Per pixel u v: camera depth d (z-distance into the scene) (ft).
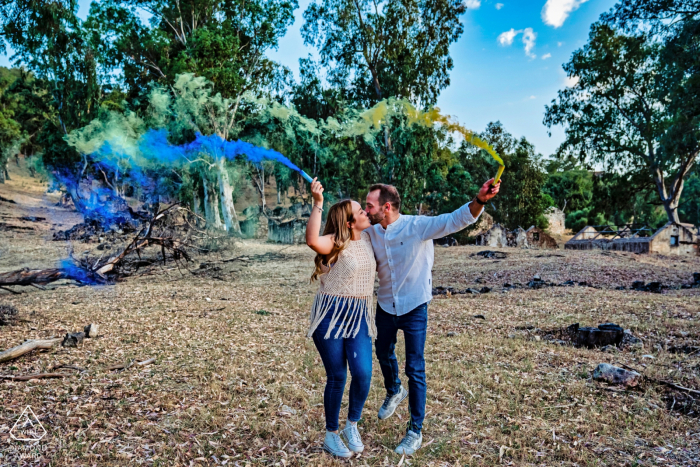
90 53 103.19
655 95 100.27
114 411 11.73
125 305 29.71
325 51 107.45
